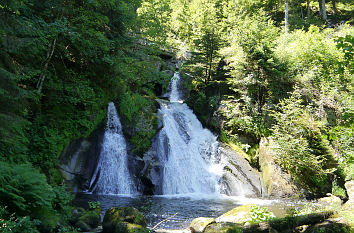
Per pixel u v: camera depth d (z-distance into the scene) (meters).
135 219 7.57
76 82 12.36
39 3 10.85
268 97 18.62
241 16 35.50
